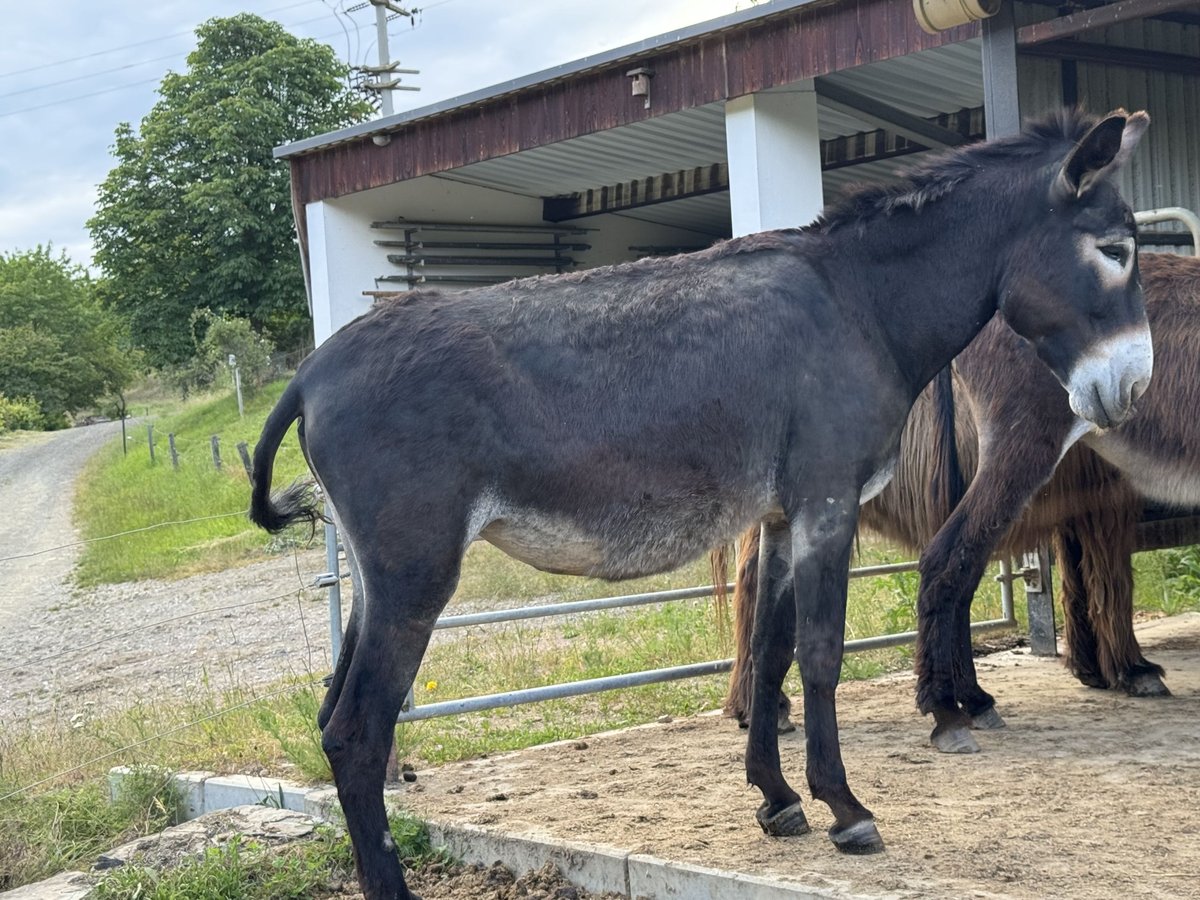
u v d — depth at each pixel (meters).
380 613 3.40
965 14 5.80
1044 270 3.77
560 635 8.69
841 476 3.58
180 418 31.17
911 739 5.02
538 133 10.27
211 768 5.44
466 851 4.09
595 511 3.51
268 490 3.71
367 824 3.37
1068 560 5.83
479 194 14.26
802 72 8.34
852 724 5.39
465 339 3.50
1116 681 5.62
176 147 36.81
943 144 10.41
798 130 8.84
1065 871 3.25
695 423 3.53
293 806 4.81
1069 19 5.85
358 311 13.11
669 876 3.50
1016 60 6.06
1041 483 4.93
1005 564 7.11
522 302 3.63
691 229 16.64
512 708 6.47
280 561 14.23
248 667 9.05
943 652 4.88
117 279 37.31
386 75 25.12
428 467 3.39
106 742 6.17
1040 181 3.80
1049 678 6.12
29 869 4.50
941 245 3.85
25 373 53.69
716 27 8.59
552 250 15.00
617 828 3.95
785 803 3.74
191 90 37.94
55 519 20.34
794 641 3.86
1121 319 3.71
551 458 3.45
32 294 60.38
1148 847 3.43
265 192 35.12
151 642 10.66
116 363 56.81
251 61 36.88
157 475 21.98
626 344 3.56
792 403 3.58
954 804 3.99
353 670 3.41
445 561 3.41
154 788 5.14
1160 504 5.57
